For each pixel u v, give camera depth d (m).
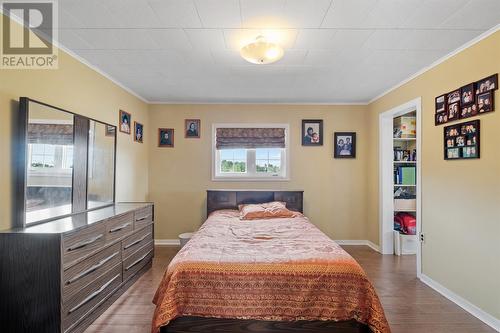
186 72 3.09
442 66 2.69
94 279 2.11
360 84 3.51
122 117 3.54
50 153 2.18
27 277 1.73
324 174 4.41
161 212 4.38
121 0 1.77
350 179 4.40
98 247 2.17
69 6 1.83
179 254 2.11
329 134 4.40
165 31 2.17
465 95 2.39
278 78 3.28
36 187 2.04
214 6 1.84
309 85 3.54
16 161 1.94
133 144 3.86
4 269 1.74
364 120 4.40
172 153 4.38
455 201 2.52
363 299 1.83
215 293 1.84
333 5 1.82
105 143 3.02
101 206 2.91
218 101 4.34
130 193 3.77
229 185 4.39
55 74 2.34
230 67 2.94
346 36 2.25
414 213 4.27
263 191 4.19
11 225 1.89
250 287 1.85
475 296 2.29
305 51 2.53
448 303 2.50
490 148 2.16
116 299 2.47
